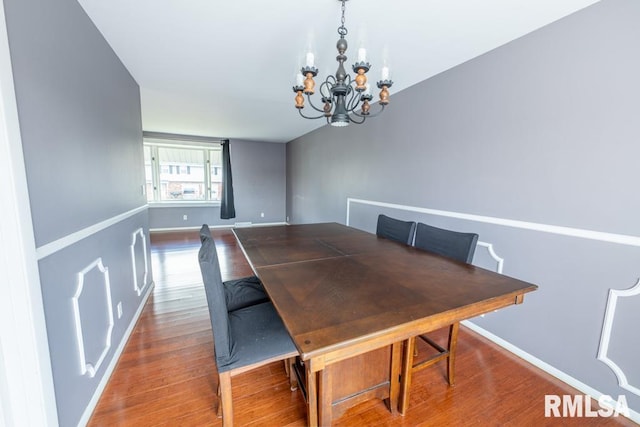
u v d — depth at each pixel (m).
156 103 3.29
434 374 1.58
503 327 1.86
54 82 1.12
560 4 1.38
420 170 2.52
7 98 0.84
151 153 5.62
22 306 0.89
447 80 2.20
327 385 1.11
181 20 1.57
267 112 3.73
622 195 1.31
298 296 1.01
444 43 1.79
